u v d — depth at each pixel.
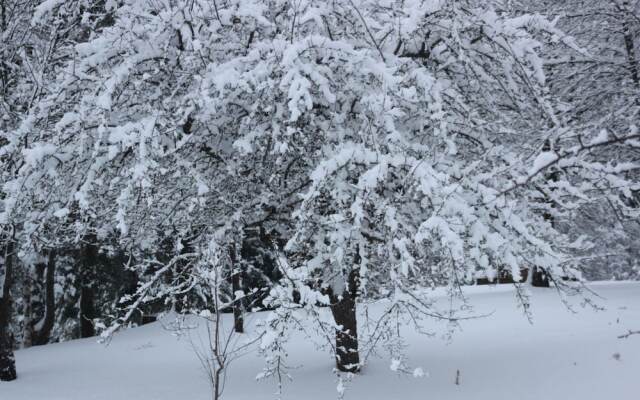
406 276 5.19
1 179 6.96
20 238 8.52
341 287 6.68
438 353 8.20
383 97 5.29
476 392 6.33
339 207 5.55
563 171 6.11
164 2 6.69
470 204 5.70
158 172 5.99
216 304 5.28
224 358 5.37
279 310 4.89
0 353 9.11
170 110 6.36
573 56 11.52
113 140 5.48
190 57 5.91
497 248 5.11
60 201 6.78
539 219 6.51
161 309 15.42
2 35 9.21
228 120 6.62
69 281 17.56
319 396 6.44
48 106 6.52
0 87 9.27
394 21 6.02
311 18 5.40
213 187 6.62
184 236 7.11
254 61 5.96
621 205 6.01
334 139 6.04
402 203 6.09
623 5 11.51
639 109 9.58
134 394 7.30
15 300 17.84
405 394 6.38
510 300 12.98
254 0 6.10
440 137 5.80
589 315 10.02
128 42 6.33
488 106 7.34
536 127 7.89
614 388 6.02
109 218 7.48
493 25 6.29
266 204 6.94
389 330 5.30
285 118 5.90
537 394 6.15
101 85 5.92
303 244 6.16
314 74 5.28
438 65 7.11
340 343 7.03
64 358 11.19
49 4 6.99
